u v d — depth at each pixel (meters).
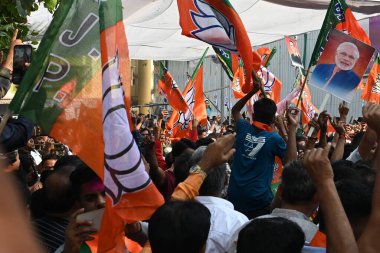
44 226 2.58
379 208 1.81
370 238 1.78
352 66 5.75
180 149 5.23
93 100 2.41
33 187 4.56
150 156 4.62
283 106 8.21
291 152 4.49
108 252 2.17
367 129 4.12
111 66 2.29
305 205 2.87
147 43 12.25
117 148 2.22
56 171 2.67
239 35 4.16
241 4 8.84
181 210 1.97
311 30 11.24
